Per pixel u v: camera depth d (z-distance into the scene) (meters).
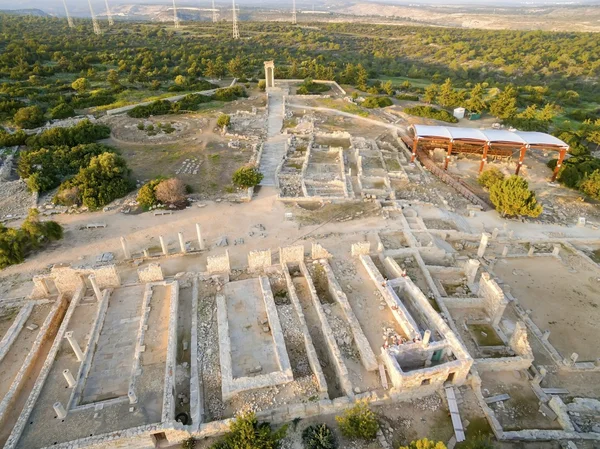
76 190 49.09
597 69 141.50
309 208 49.53
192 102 88.31
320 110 88.44
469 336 32.25
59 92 95.38
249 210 48.56
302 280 35.91
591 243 45.75
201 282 35.59
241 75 114.31
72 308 32.66
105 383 26.95
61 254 40.38
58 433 23.53
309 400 25.78
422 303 32.25
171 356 27.66
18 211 48.00
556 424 26.28
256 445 22.80
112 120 79.31
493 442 24.80
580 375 29.72
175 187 49.53
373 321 31.59
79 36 180.25
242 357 28.80
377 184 56.69
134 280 36.09
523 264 41.59
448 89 91.81
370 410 25.86
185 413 25.45
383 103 90.94
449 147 60.12
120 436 22.89
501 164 65.00
